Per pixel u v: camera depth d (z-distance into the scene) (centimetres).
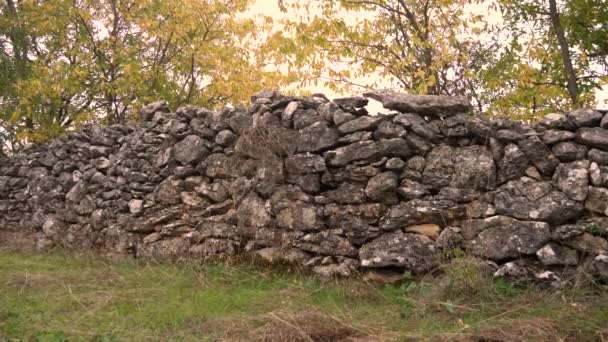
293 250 629
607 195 511
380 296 544
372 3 1112
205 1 1398
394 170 582
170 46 1500
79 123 1449
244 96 1398
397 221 571
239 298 545
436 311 490
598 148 523
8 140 1452
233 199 687
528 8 1055
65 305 549
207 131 730
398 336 436
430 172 570
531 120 982
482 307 482
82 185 885
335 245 601
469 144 570
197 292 571
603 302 469
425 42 1041
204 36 1420
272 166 651
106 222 832
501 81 1030
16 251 931
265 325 462
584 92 999
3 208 1077
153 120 809
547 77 1039
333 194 611
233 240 680
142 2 1426
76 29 1469
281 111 666
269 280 618
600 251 507
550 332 426
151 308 527
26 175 1045
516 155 539
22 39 1440
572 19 1038
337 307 512
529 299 489
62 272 694
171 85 1455
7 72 1408
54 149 977
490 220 538
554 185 528
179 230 734
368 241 588
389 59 1082
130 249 784
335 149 614
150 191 782
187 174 740
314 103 654
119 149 851
